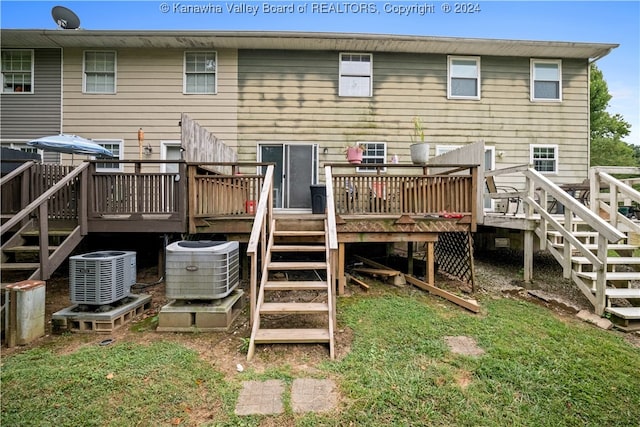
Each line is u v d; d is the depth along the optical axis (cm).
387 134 849
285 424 194
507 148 865
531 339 305
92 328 321
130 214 461
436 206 476
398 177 472
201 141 539
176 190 464
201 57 839
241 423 194
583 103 880
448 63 860
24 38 786
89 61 828
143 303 379
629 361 267
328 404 211
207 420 197
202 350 284
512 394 223
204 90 837
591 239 503
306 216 494
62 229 483
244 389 227
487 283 501
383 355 273
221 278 334
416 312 371
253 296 312
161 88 828
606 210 490
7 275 483
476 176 478
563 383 236
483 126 863
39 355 272
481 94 866
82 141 644
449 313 373
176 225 463
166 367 251
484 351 282
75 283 327
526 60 873
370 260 608
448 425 194
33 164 466
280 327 333
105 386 227
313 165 835
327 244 378
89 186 456
